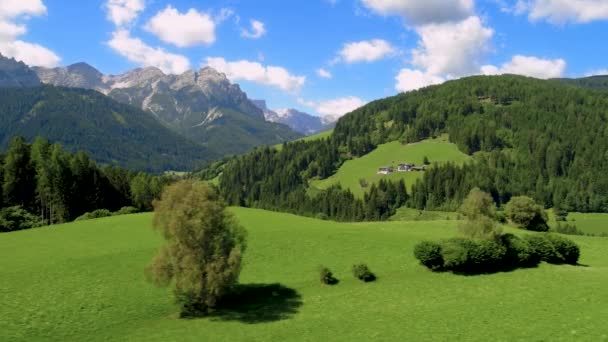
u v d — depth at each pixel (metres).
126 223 84.00
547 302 39.56
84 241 70.06
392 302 44.25
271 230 72.94
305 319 41.22
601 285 43.56
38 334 38.78
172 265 43.25
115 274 53.12
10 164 123.50
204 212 43.31
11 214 109.62
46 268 54.66
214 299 43.69
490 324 35.44
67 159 132.88
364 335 35.66
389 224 83.69
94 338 38.44
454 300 43.12
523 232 77.94
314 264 57.78
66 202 126.50
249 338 37.25
